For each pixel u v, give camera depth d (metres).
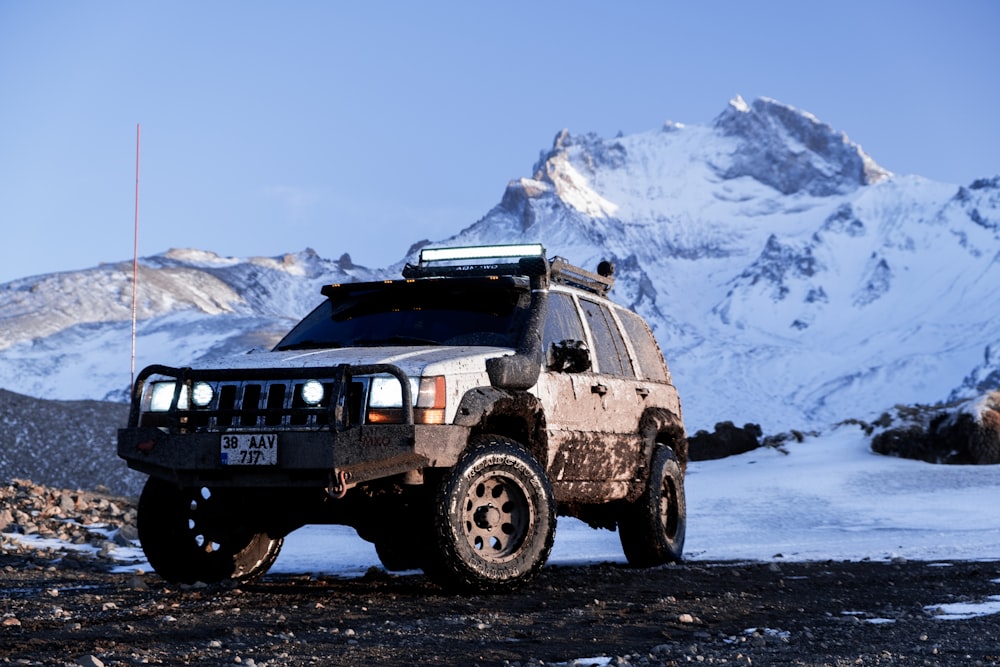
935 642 5.32
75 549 11.20
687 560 10.59
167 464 6.93
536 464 7.18
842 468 27.31
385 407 6.70
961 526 16.77
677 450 10.04
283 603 6.55
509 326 7.81
